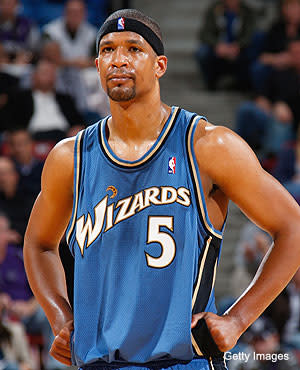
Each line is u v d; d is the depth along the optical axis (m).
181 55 36.81
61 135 27.41
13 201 24.33
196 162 7.74
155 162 7.77
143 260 7.58
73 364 8.09
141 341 7.54
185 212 7.64
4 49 29.50
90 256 7.78
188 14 38.16
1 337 18.94
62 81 29.58
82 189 7.98
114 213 7.72
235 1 34.06
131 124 7.84
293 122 31.83
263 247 23.19
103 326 7.68
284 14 33.22
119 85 7.58
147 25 7.69
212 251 7.80
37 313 21.11
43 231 8.48
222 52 33.88
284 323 19.52
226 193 7.87
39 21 34.84
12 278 21.59
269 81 32.38
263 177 7.71
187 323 7.47
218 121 33.41
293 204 7.78
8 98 27.80
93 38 31.80
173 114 7.96
